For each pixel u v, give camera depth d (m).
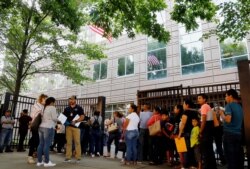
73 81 15.77
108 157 9.25
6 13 12.00
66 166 6.32
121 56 19.61
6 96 10.62
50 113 6.38
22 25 13.00
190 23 7.80
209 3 7.53
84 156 9.05
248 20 7.67
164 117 7.39
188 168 6.37
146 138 8.08
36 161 6.96
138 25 8.32
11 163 6.49
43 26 13.76
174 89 9.35
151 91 10.09
